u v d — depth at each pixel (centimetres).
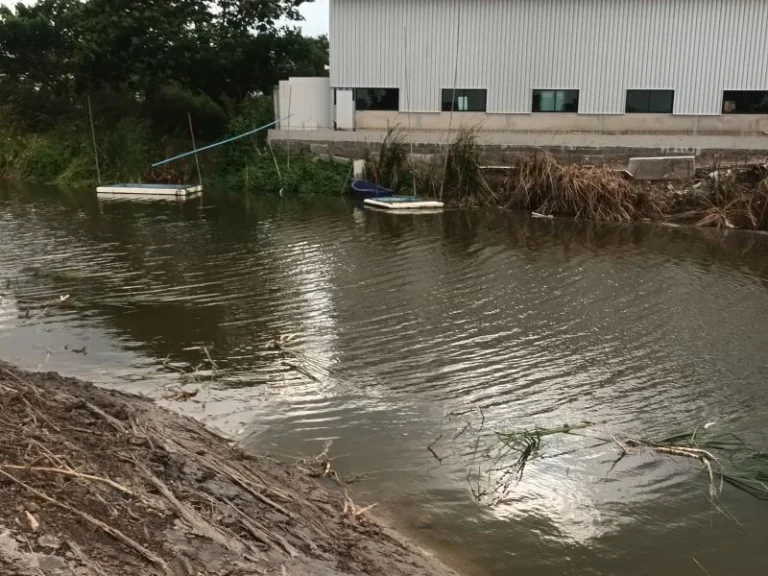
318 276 1027
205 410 589
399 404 612
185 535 359
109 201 1745
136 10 2291
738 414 605
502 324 832
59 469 392
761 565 413
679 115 2034
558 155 1725
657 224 1482
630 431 570
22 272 1028
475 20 2050
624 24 2003
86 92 2586
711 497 479
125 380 648
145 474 419
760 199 1443
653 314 876
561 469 510
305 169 1908
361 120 2141
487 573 399
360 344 759
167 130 2411
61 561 306
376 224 1448
